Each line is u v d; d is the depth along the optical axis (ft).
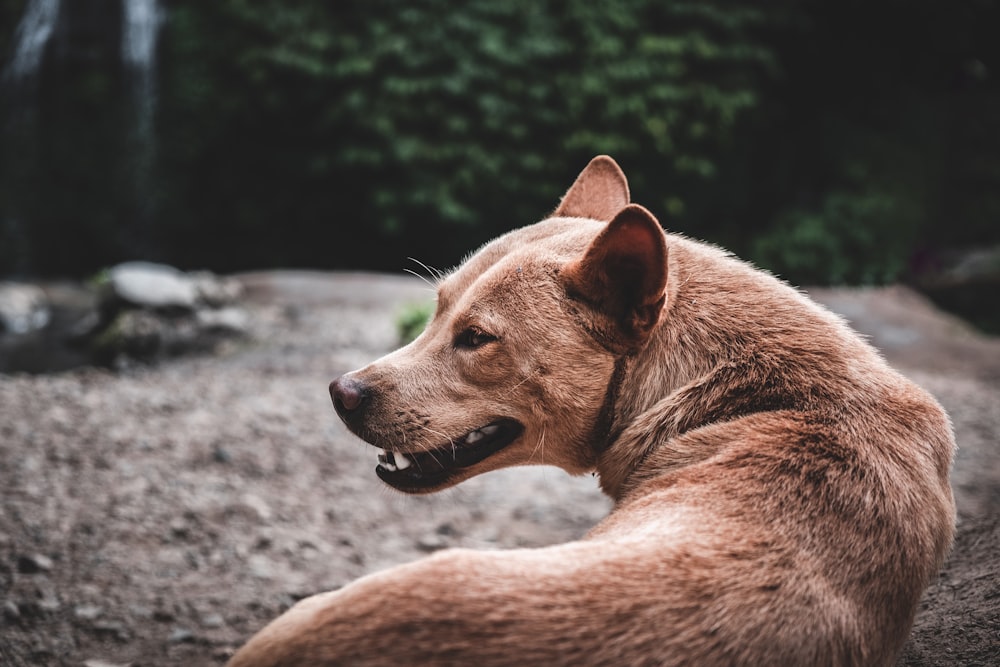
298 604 6.38
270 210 62.54
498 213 60.23
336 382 8.47
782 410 7.23
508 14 56.59
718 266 8.20
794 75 65.57
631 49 57.98
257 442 21.02
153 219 60.59
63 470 17.98
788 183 65.26
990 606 9.28
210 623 12.41
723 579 5.79
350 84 57.88
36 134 58.95
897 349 36.22
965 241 62.08
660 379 7.76
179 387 26.61
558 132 58.85
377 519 17.39
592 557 5.80
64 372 31.63
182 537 15.47
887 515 6.51
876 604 6.29
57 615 12.35
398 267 63.82
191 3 59.41
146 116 59.82
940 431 7.36
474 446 8.45
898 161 63.05
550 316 7.87
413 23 56.18
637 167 60.44
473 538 16.66
